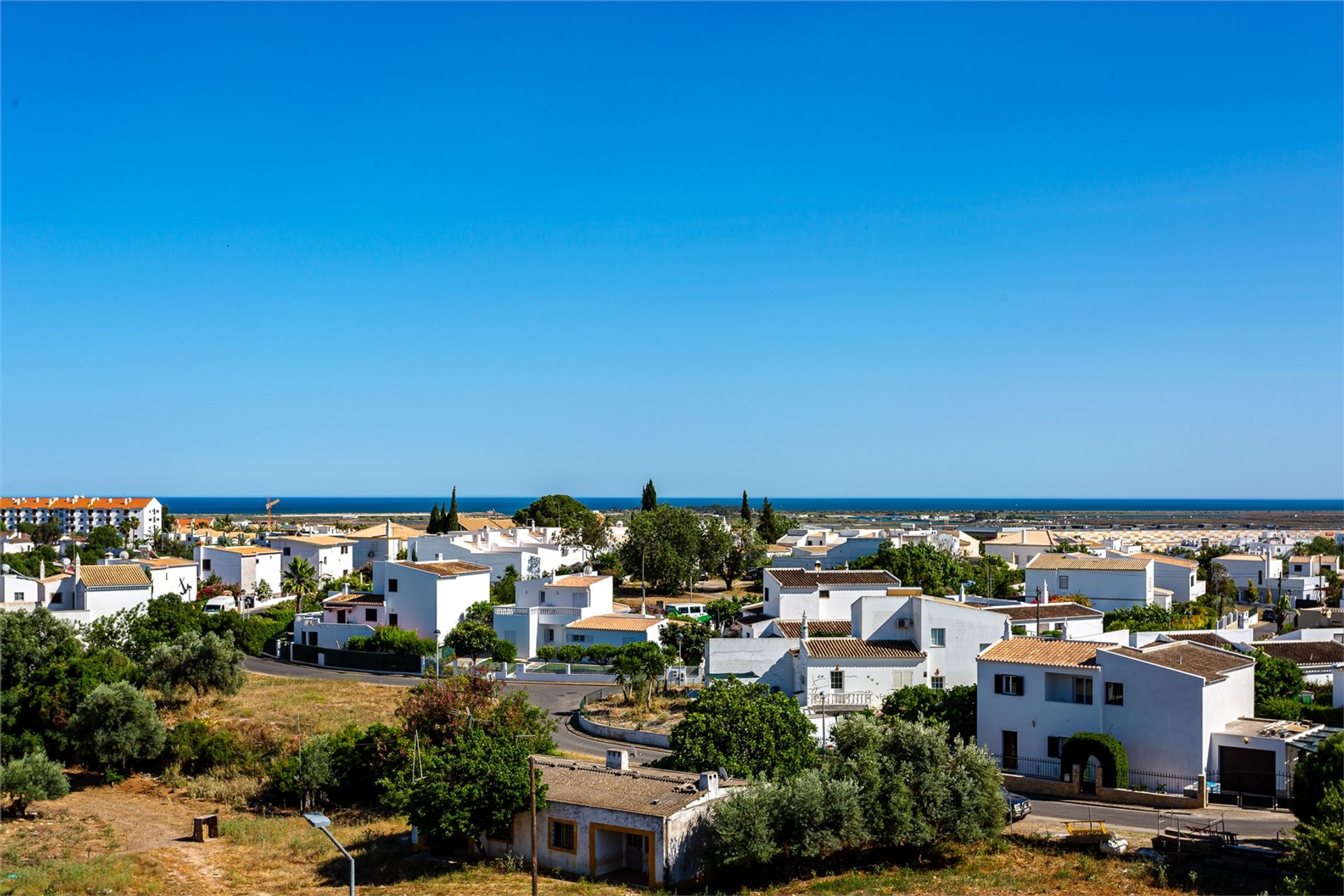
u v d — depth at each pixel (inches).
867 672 3472.0
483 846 2327.8
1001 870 2031.3
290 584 6525.6
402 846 2474.2
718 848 2076.8
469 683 3110.2
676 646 4367.6
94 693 3245.6
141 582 4948.3
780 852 2153.1
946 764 2186.3
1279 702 2812.5
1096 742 2527.1
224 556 6565.0
